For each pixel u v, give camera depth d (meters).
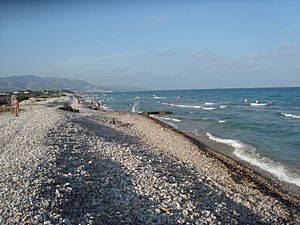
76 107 63.38
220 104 81.00
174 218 9.46
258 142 26.95
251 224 10.55
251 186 14.98
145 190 11.45
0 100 62.62
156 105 85.06
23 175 10.58
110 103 101.19
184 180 14.00
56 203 8.76
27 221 7.48
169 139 26.86
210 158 20.19
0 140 18.31
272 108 64.25
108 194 10.57
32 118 28.50
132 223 8.80
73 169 12.33
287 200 13.74
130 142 23.42
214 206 11.36
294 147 24.61
